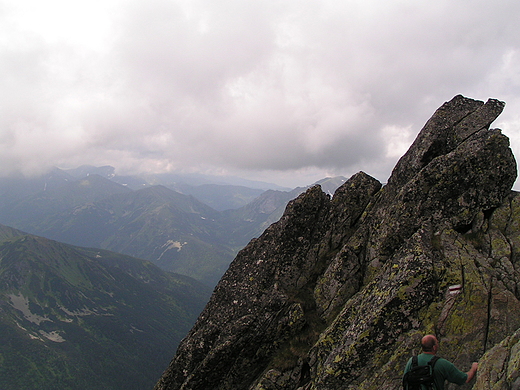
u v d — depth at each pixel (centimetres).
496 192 2122
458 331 1666
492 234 2008
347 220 2869
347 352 1783
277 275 2711
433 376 1066
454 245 1958
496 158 2142
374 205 2808
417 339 1688
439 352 1650
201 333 2675
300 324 2389
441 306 1731
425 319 1725
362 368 1736
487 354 1380
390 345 1723
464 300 1714
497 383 1221
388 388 1641
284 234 2822
